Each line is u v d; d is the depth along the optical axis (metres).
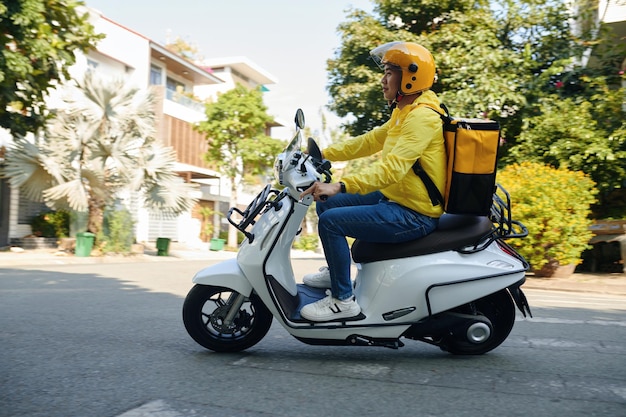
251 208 3.82
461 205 3.55
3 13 9.92
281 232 3.71
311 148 3.74
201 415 2.67
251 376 3.33
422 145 3.48
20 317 5.33
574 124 11.76
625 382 3.30
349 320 3.62
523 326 5.19
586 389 3.15
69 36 11.18
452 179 3.55
